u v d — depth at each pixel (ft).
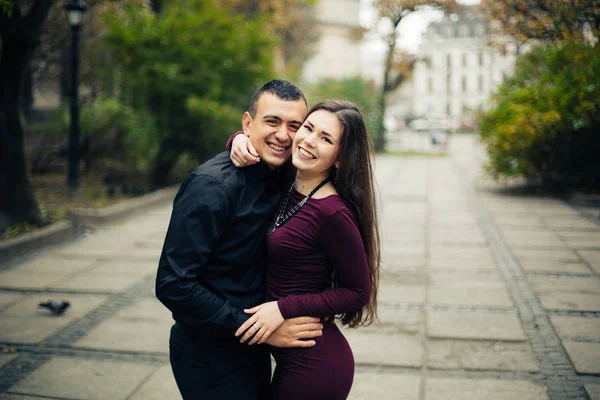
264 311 6.35
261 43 39.50
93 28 41.29
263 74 39.19
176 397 11.09
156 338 13.98
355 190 6.53
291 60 88.94
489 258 20.99
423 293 17.11
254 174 6.61
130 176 41.47
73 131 33.91
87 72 42.57
